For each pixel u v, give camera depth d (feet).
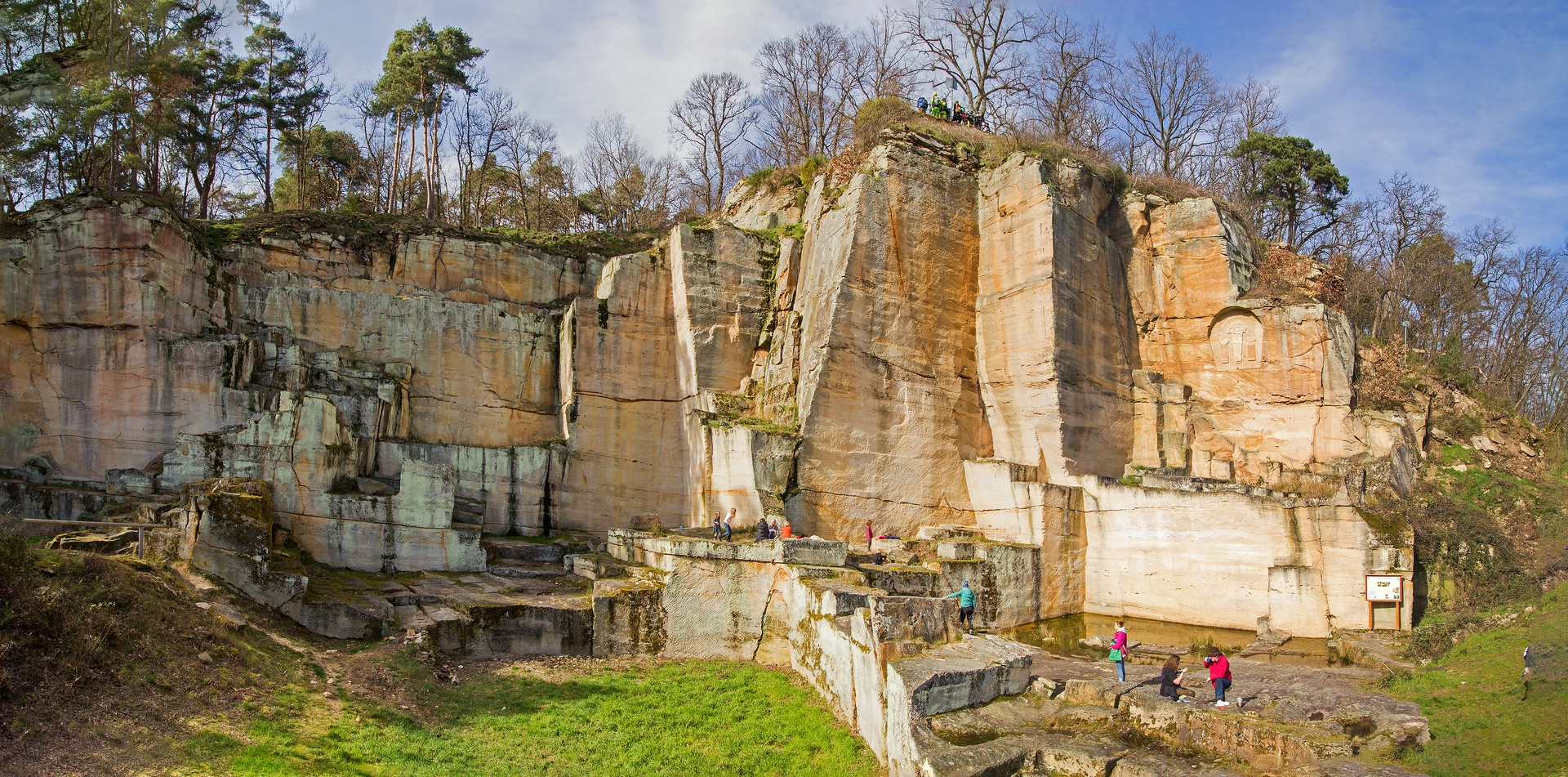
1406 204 143.43
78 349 75.82
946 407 88.74
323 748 40.37
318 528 68.69
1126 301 97.19
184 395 76.54
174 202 103.45
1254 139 140.56
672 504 92.99
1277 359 91.30
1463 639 58.80
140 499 65.62
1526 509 83.05
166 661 41.88
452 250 95.96
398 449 83.56
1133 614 81.25
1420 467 90.17
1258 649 69.10
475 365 93.50
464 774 41.19
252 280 88.02
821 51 144.56
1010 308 89.04
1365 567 71.00
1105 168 96.89
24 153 84.58
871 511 82.94
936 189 90.63
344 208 125.18
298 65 125.70
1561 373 130.62
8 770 31.94
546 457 88.84
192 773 35.22
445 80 132.26
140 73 93.35
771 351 92.48
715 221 96.73
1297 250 121.19
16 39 85.35
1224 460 90.17
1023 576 78.33
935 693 46.16
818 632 57.88
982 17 134.31
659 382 94.99
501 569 73.67
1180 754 45.11
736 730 50.14
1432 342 131.75
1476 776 39.86
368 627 55.98
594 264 103.09
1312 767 42.65
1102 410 90.07
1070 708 49.96
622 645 61.52
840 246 85.30
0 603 37.65
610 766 44.39
